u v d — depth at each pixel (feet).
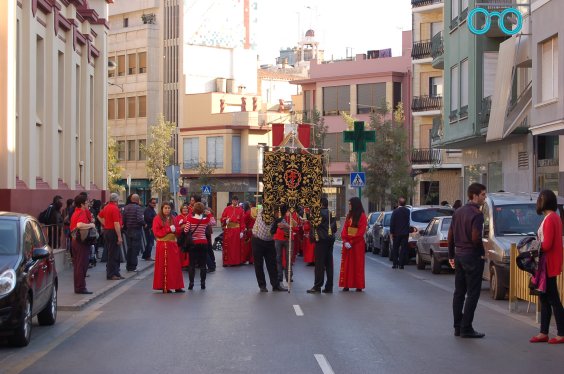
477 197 42.93
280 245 71.10
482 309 54.65
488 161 124.88
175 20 260.21
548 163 99.19
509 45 94.32
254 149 250.78
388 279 76.79
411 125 212.43
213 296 62.28
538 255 41.32
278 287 65.77
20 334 40.19
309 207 64.75
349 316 50.70
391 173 168.76
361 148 116.88
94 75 123.44
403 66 217.56
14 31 77.46
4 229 42.93
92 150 123.24
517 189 110.32
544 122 83.35
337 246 145.79
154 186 239.71
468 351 39.04
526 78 100.37
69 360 37.47
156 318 50.60
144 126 259.39
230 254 92.68
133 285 72.49
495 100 97.40
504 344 41.01
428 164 186.80
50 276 47.09
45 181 93.40
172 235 65.46
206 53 264.72
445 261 81.00
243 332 44.55
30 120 84.38
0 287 39.17
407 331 44.93
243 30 273.75
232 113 249.14
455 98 122.62
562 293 45.42
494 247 59.41
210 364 35.99
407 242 89.66
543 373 34.19
